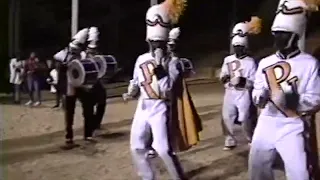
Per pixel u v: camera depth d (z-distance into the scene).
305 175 5.30
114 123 12.46
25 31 27.80
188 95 8.12
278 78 5.32
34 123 12.37
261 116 5.48
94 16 29.75
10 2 17.20
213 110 15.19
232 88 9.47
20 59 17.69
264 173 5.58
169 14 6.61
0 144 9.97
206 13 34.56
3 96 19.22
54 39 28.53
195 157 9.20
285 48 5.35
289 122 5.31
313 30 29.70
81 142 10.18
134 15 31.77
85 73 9.19
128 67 27.97
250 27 9.39
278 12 5.42
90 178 7.80
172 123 7.49
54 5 28.64
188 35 33.69
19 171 8.09
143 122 6.59
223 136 11.14
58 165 8.51
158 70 6.55
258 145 5.47
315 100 5.23
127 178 7.82
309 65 5.26
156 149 6.56
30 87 16.05
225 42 32.78
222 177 7.98
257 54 29.27
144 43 31.06
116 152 9.44
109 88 20.70
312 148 5.72
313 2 5.39
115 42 29.94
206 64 29.20
